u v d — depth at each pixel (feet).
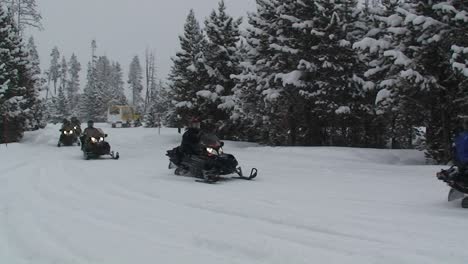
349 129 91.35
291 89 82.94
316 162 57.52
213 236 21.58
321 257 18.17
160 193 34.35
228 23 115.55
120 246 20.40
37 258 19.26
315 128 89.40
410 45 62.18
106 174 45.88
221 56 115.03
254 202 30.17
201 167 40.81
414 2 63.87
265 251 19.12
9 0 156.76
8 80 98.02
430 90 60.80
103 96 319.88
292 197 31.99
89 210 28.14
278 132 94.32
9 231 23.47
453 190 28.09
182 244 20.66
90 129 64.28
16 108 101.35
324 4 82.99
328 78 82.28
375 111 82.79
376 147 92.43
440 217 25.12
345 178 42.19
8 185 38.42
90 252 19.67
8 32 106.83
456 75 57.16
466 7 56.34
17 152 73.97
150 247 20.20
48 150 79.00
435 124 66.23
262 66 90.89
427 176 42.60
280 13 88.07
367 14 89.35
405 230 22.26
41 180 41.42
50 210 28.25
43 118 181.78
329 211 26.94
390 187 36.27
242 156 66.23
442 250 18.80
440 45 58.80
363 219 24.72
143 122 274.77
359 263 17.40
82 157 65.92
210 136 42.14
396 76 62.75
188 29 124.36
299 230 22.53
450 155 62.28
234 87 103.71
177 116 123.34
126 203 30.37
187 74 118.42
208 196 32.81
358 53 78.59
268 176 44.24
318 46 82.02
